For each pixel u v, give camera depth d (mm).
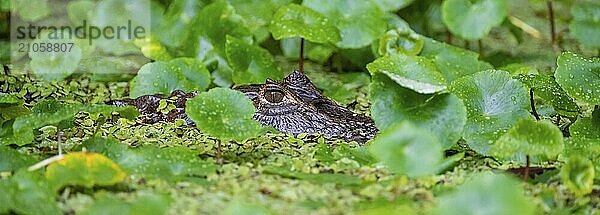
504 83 6270
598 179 6121
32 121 6156
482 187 5922
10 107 6273
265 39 6746
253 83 6492
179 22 6668
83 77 6652
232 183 6094
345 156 6215
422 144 6023
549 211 6051
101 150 6148
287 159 6207
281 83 6367
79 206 6020
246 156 6230
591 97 6242
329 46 6660
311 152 6242
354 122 6332
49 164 6070
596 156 6172
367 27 6535
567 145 6211
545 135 6090
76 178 6035
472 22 6586
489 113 6254
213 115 6156
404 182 6059
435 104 6199
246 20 6680
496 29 7043
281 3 6699
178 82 6449
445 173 6145
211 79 6539
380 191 6062
